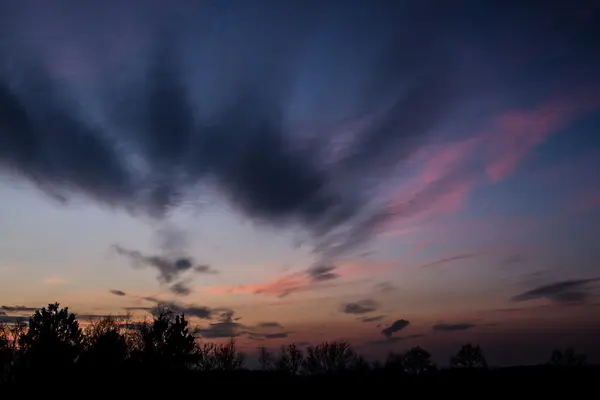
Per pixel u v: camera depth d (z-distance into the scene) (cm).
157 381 2623
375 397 2645
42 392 2347
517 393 2459
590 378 2645
